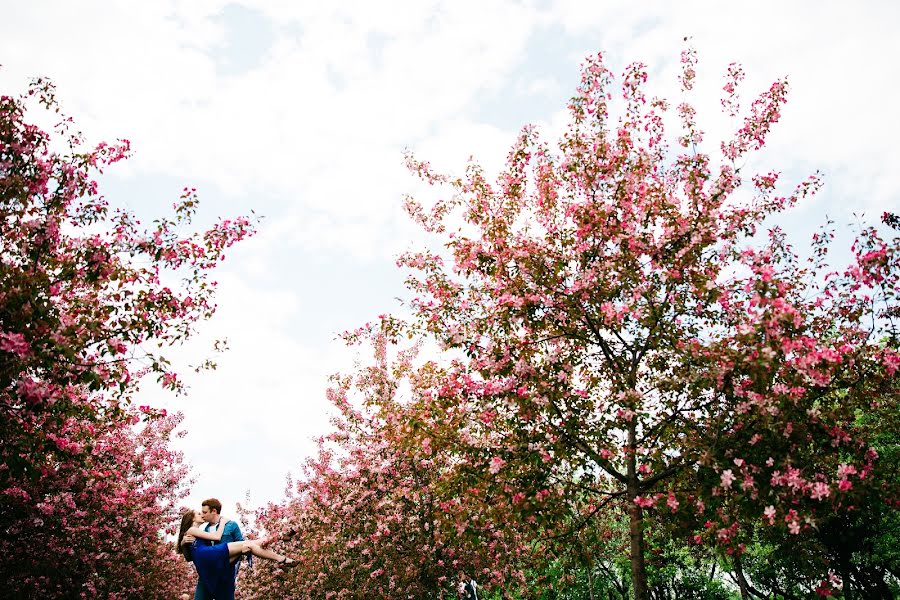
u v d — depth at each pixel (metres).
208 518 6.29
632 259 8.96
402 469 15.53
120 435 15.43
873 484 7.45
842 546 9.25
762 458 7.41
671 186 9.81
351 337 11.25
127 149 8.49
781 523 6.92
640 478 9.20
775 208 9.10
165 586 23.02
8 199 7.23
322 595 21.06
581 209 9.38
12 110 7.49
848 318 8.28
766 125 9.18
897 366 7.36
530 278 9.22
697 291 8.45
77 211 8.13
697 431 8.18
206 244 8.62
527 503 8.30
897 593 10.74
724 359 7.43
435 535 14.08
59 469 12.80
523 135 10.23
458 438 9.34
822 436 7.75
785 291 7.91
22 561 13.02
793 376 7.38
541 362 8.93
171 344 8.86
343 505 17.09
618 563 14.08
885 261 7.43
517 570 14.05
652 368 9.13
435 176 11.29
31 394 6.85
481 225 10.43
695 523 8.15
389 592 15.88
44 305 7.18
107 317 8.16
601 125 9.83
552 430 8.62
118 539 16.20
